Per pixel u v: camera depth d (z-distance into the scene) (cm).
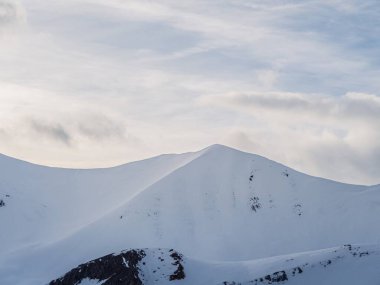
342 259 13388
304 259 13562
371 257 13362
